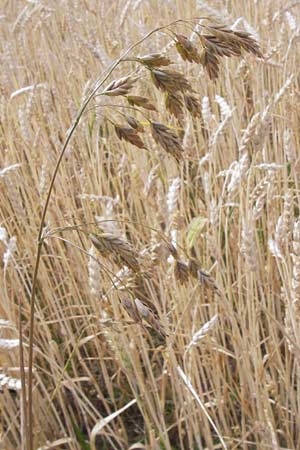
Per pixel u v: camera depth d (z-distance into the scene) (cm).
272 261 239
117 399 254
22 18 378
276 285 246
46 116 316
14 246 195
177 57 317
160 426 204
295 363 201
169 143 113
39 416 229
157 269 206
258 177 259
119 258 114
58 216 258
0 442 208
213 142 227
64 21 420
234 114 285
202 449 210
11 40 400
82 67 357
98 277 184
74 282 254
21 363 134
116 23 388
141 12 397
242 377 202
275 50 284
